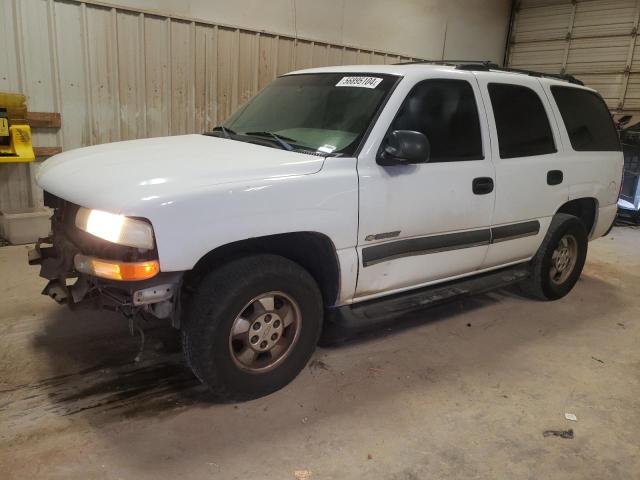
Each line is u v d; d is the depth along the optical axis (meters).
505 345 3.66
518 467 2.42
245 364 2.72
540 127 3.95
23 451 2.32
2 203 5.76
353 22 8.68
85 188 2.46
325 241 2.80
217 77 7.03
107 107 6.18
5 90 5.48
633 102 10.88
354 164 2.82
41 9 5.50
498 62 12.49
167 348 3.32
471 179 3.35
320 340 3.55
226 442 2.47
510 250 3.86
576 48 11.55
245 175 2.51
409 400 2.90
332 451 2.45
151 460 2.32
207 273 2.61
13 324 3.51
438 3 10.27
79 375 2.96
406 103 3.07
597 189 4.45
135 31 6.18
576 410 2.90
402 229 3.06
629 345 3.78
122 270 2.28
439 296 3.43
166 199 2.25
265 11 7.37
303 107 3.36
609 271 5.58
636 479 2.38
